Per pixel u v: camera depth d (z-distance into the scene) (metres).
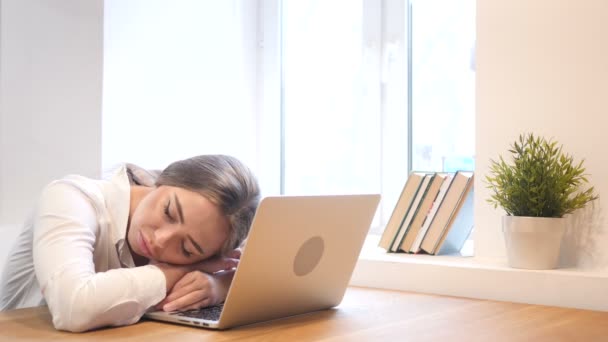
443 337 1.11
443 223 1.78
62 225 1.22
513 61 1.66
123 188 1.42
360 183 2.27
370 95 2.25
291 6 2.41
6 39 1.88
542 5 1.62
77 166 1.83
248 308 1.16
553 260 1.50
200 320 1.16
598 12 1.54
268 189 2.41
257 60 2.43
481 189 1.71
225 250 1.36
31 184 1.86
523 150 1.63
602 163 1.54
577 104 1.57
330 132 2.34
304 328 1.17
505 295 1.50
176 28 2.11
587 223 1.56
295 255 1.19
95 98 1.83
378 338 1.09
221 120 2.29
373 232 2.24
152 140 2.02
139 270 1.22
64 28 1.85
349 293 1.60
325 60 2.35
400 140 2.20
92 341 1.04
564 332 1.17
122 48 1.92
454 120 2.13
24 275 1.47
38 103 1.86
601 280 1.38
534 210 1.49
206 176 1.29
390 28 2.22
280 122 2.42
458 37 2.12
